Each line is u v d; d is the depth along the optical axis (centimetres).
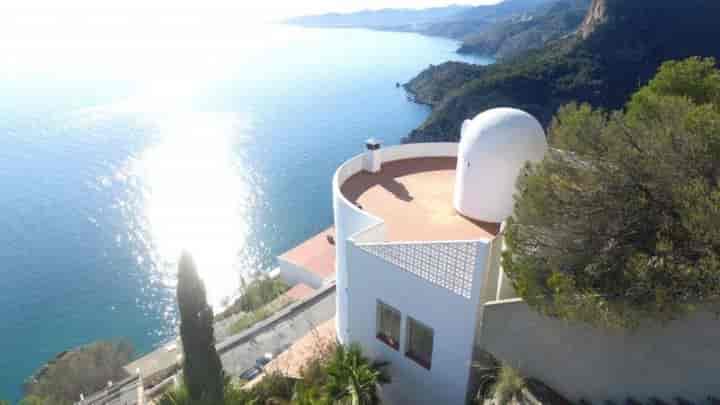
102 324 3909
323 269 3203
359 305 1268
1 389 3141
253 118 10731
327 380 1241
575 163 930
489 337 1005
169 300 4266
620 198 830
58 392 2586
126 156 7969
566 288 782
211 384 1087
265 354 1808
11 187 6662
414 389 1186
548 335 918
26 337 3731
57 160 7750
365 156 1833
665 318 724
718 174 765
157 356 2812
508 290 1074
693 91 1325
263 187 6825
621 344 840
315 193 6619
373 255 1165
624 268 751
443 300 1032
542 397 923
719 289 659
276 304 2748
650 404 828
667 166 793
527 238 908
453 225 1378
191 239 5353
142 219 5819
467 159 1386
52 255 4966
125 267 4797
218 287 4425
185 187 6762
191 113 10944
